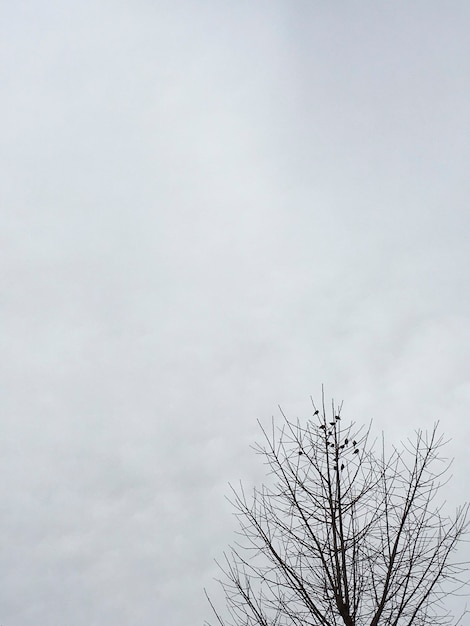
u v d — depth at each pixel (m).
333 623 10.50
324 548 11.16
